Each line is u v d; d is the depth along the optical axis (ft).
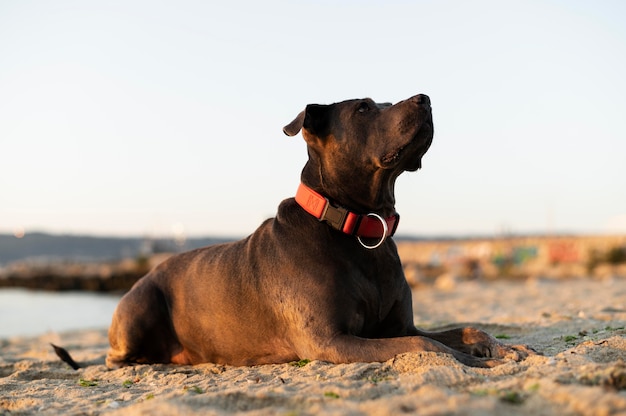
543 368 11.78
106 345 30.78
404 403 9.74
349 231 15.19
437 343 13.80
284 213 16.19
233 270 16.76
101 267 195.52
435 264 139.03
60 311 85.05
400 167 15.53
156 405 10.91
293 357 16.08
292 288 15.23
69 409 12.74
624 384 10.35
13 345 34.42
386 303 15.69
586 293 43.19
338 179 15.60
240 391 11.67
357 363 13.73
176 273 18.60
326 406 10.25
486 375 12.08
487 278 95.81
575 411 8.96
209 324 17.30
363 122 15.39
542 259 130.62
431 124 15.19
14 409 13.14
